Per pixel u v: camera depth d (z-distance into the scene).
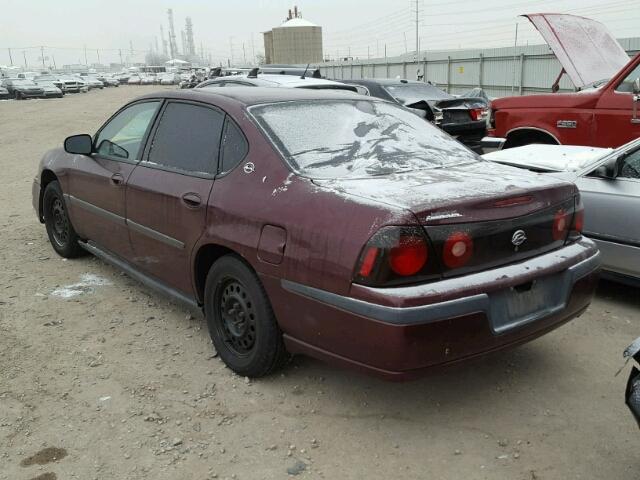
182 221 3.79
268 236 3.18
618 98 6.94
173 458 2.91
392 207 2.76
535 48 23.22
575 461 2.85
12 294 4.97
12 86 41.66
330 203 2.96
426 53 32.28
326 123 3.75
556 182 3.34
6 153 13.91
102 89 60.91
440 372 2.84
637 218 4.41
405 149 3.76
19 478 2.77
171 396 3.44
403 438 3.04
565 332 4.22
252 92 4.03
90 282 5.23
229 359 3.66
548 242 3.24
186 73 76.62
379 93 11.27
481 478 2.74
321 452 2.94
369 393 3.45
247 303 3.48
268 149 3.42
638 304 4.72
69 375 3.68
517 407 3.30
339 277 2.82
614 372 3.65
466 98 10.78
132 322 4.42
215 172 3.67
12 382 3.60
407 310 2.67
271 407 3.32
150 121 4.39
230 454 2.94
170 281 4.12
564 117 7.44
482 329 2.85
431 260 2.78
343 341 2.89
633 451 2.91
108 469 2.84
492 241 2.95
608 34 8.98
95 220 4.95
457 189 3.04
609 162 4.59
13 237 6.68
